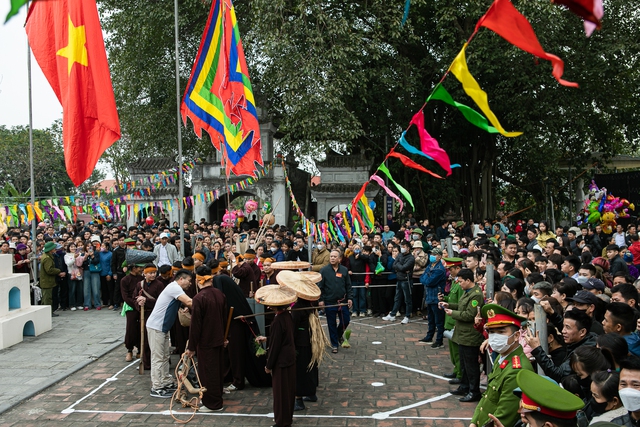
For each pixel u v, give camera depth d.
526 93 21.17
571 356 4.48
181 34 21.84
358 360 9.55
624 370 3.63
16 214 12.33
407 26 20.05
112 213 14.23
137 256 9.52
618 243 15.71
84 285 14.26
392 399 7.61
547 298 5.62
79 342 10.88
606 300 6.81
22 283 11.38
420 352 10.04
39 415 7.18
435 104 23.23
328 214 21.48
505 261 8.71
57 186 38.19
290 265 8.97
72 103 8.96
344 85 18.59
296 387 7.23
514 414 4.62
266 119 22.28
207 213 22.08
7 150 34.69
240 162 10.77
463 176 25.39
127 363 9.55
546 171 23.28
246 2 21.22
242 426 6.77
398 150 23.44
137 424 6.86
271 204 21.44
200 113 11.13
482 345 6.80
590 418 4.25
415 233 13.98
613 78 22.56
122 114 23.58
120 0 21.30
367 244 13.54
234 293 8.23
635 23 21.70
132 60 21.94
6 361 9.55
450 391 7.89
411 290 12.61
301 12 18.00
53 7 9.21
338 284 10.13
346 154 24.59
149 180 19.33
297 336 7.32
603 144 25.14
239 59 10.70
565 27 20.36
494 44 19.53
